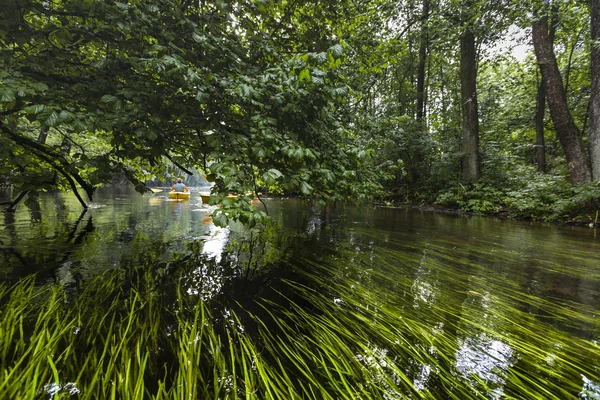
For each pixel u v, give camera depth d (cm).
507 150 1373
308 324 170
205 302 198
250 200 179
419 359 137
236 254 335
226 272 267
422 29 980
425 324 173
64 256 295
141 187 284
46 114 160
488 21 752
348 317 182
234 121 256
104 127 187
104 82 219
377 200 1400
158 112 227
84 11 199
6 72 162
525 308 199
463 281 256
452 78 1527
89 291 207
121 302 191
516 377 124
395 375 125
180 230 487
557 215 684
